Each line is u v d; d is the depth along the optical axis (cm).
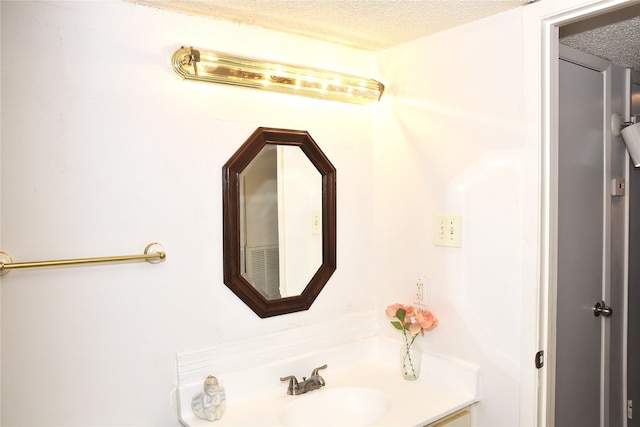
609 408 214
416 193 184
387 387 172
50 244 131
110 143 139
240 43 162
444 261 175
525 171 149
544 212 148
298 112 177
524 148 149
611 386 217
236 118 162
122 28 140
